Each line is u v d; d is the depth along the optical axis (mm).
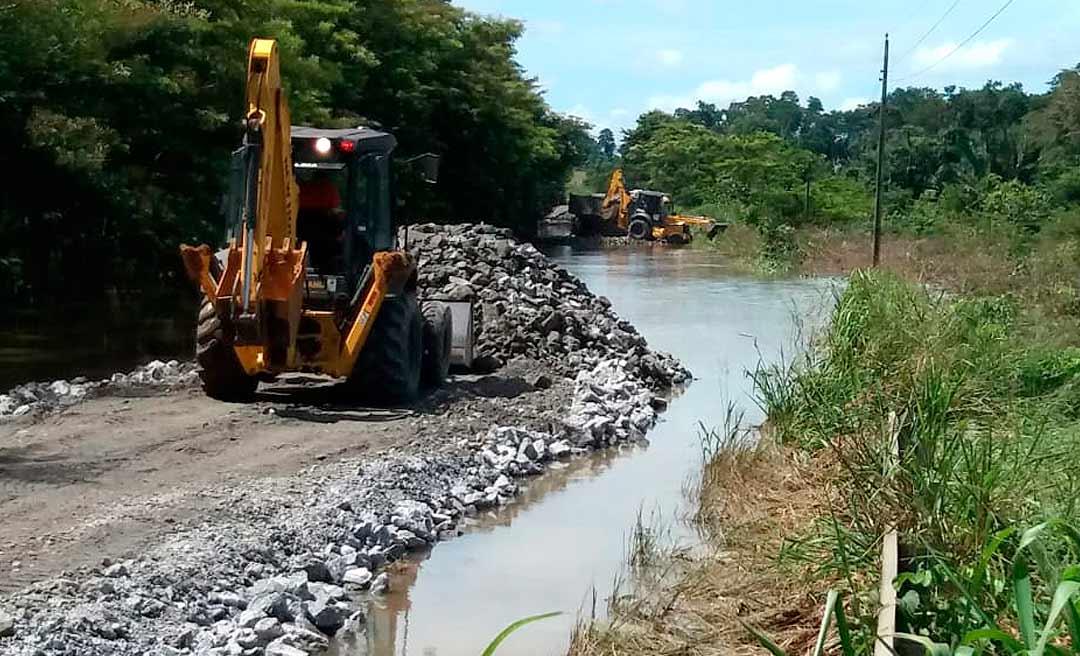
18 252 24203
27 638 6312
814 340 16156
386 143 13430
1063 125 55969
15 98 23328
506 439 12086
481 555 9070
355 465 10469
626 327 20172
